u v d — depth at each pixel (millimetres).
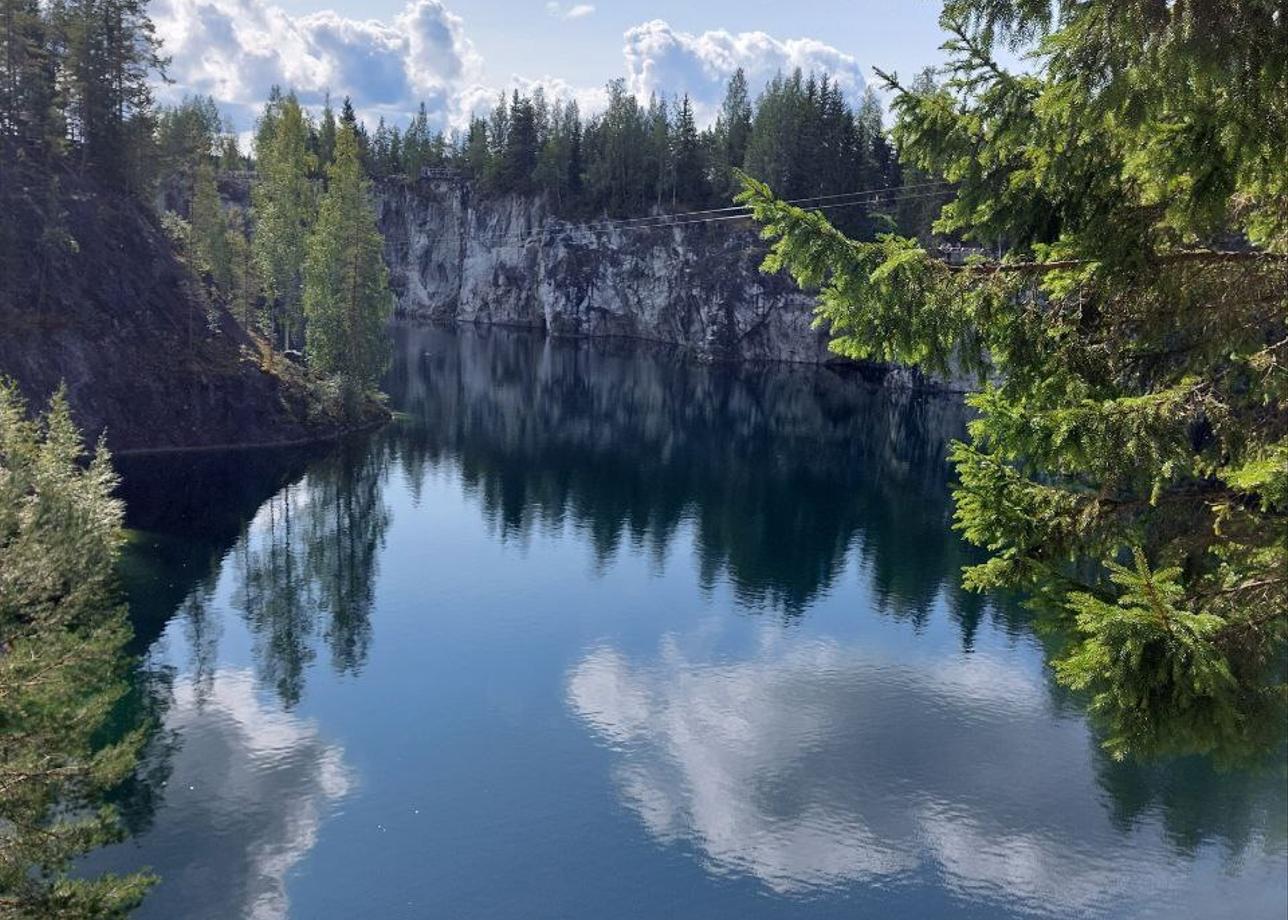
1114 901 24047
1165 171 7715
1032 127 9266
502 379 120312
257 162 117750
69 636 16375
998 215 10195
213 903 23422
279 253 98250
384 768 29781
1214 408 8258
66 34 77500
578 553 53031
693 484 70625
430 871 24922
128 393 69688
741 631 41719
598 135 173250
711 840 26422
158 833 26000
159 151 86250
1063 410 8477
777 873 25156
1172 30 6582
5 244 67250
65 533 21672
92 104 77875
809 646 40031
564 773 29750
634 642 40406
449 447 80312
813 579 48938
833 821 27328
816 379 129500
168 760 29719
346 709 33625
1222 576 9430
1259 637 8102
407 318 195250
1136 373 9484
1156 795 28391
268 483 64625
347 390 84250
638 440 86750
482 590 46719
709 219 155000
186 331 76688
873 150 130125
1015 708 34125
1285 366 8289
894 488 70125
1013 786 29000
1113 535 9828
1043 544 10125
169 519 54781
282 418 76938
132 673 35562
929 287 9586
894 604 45062
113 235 76188
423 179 199750
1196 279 8562
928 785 29078
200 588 45031
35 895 14820
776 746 31484
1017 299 9547
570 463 76625
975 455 10492
